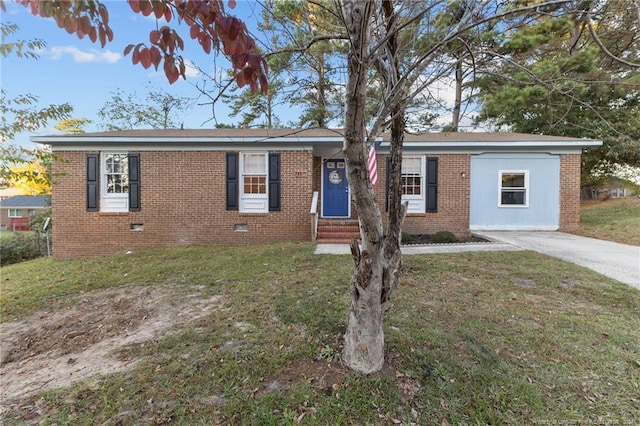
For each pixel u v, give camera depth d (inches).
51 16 49.1
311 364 108.4
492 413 88.7
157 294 192.1
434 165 393.4
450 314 148.1
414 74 91.1
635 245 297.0
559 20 300.0
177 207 362.0
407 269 219.8
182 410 89.6
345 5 73.8
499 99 383.6
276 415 87.0
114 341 137.6
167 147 359.3
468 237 373.4
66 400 96.3
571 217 401.1
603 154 564.7
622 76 374.0
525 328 135.3
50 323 165.3
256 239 365.4
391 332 128.3
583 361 112.7
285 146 363.9
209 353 118.3
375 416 87.0
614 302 163.6
